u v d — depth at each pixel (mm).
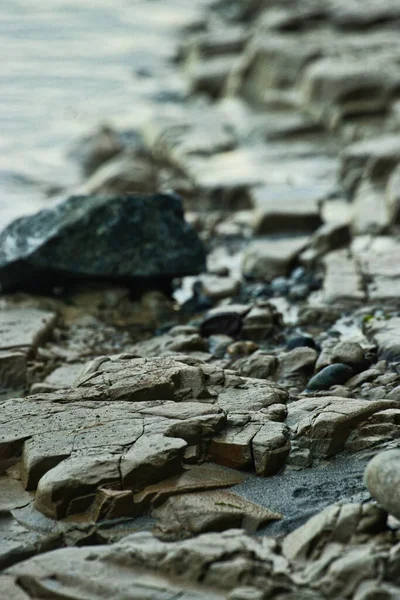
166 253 12875
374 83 22734
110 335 11883
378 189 16891
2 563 6691
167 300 13180
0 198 19172
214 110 25781
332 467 7734
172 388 8547
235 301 13078
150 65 31312
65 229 12531
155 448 7426
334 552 6238
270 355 10375
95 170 21594
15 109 26156
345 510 6520
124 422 7930
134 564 6316
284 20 29500
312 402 8438
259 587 5953
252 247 14766
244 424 8031
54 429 7891
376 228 15180
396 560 5988
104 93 27953
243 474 7660
